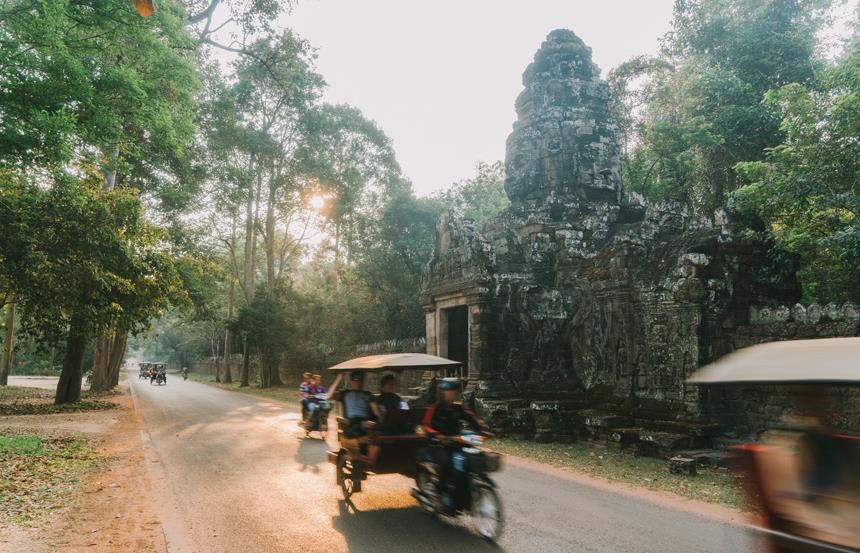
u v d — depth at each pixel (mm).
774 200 13414
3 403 24406
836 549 3215
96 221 16469
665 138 22328
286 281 38844
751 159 21125
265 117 35000
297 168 34812
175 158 26375
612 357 14117
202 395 31812
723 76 21141
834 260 14922
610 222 17844
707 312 12094
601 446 13172
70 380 24156
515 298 16453
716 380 3945
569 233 17188
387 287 34000
